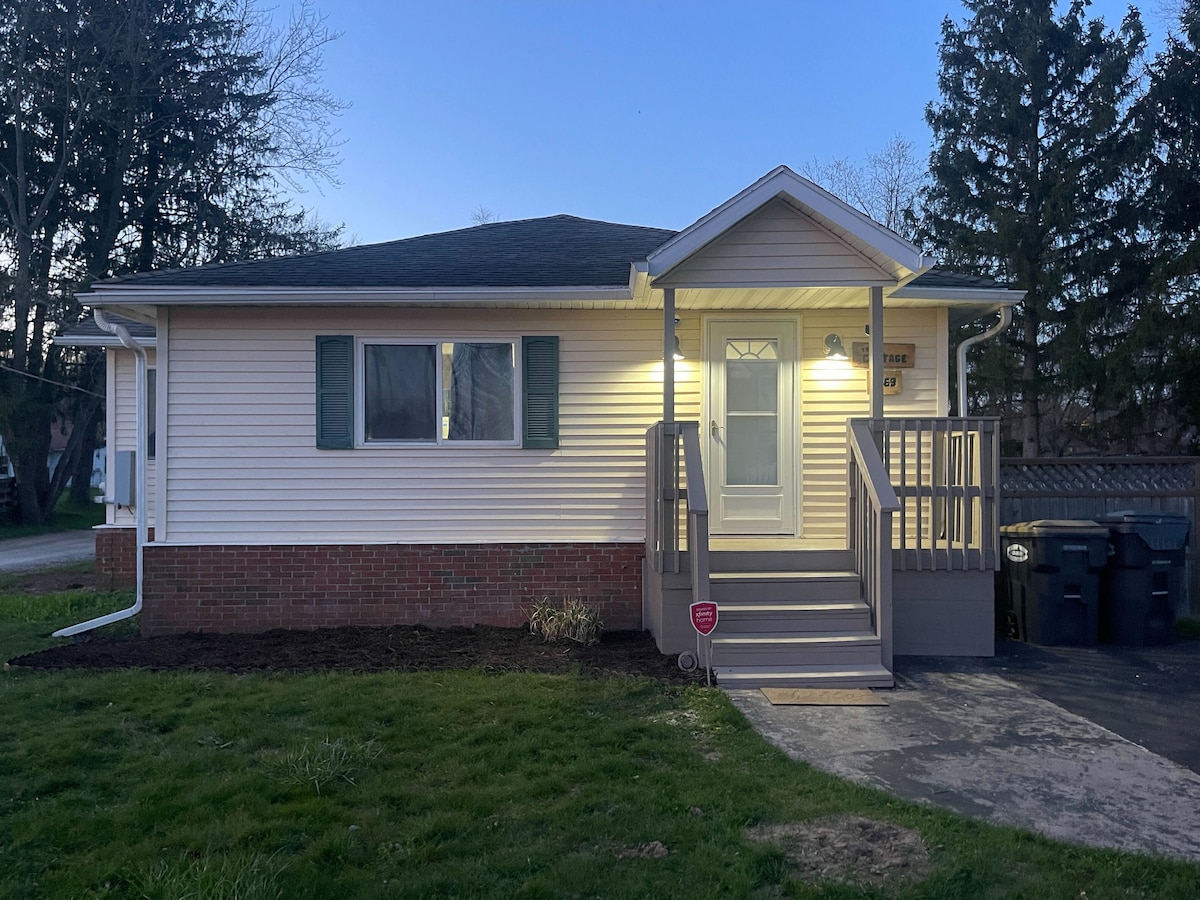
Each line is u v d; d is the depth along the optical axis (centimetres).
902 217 2722
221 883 395
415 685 715
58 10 2517
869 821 476
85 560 1828
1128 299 2200
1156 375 1964
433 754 567
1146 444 2223
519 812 487
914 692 741
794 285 829
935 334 979
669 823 471
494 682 724
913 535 963
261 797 499
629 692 700
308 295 907
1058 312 2206
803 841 455
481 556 960
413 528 960
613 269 963
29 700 678
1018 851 443
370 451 959
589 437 968
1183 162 2150
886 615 782
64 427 3303
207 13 2788
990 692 742
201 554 952
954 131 2412
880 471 814
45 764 552
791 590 835
